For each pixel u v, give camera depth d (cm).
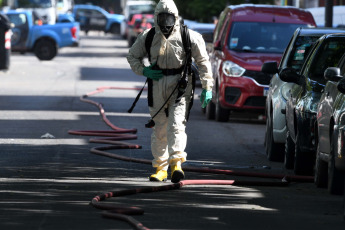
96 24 13338
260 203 1577
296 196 1683
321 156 1798
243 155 2484
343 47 2103
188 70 1766
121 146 2481
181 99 1770
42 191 1662
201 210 1475
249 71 3266
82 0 18325
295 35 2450
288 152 2188
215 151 2541
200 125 3238
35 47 7244
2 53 5675
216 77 3406
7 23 5644
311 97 1973
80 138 2686
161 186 1714
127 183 1803
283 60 2464
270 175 1988
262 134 3031
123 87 4866
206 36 3816
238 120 3503
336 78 1734
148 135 2823
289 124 2158
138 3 12088
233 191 1739
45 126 2962
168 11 1730
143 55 1784
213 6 6675
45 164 2091
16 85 4806
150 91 1778
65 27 7250
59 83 5034
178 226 1314
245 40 3416
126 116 3391
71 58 7694
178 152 1766
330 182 1703
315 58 2095
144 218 1384
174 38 1745
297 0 5694
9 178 1844
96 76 5669
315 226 1330
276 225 1335
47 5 9038
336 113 1658
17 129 2858
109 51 9000
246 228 1306
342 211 1495
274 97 2370
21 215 1393
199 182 1823
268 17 3488
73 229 1276
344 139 1584
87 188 1717
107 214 1374
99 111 3556
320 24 5141
